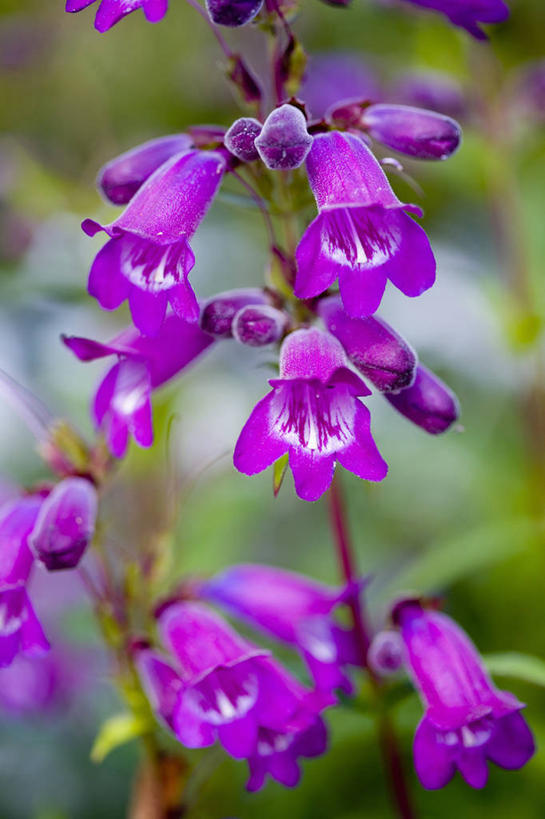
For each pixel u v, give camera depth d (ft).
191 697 1.39
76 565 1.39
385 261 1.31
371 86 2.03
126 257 1.34
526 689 1.71
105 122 2.20
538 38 2.17
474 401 2.12
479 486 1.98
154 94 2.52
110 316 1.90
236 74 1.39
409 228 1.31
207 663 1.40
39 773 1.73
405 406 1.39
